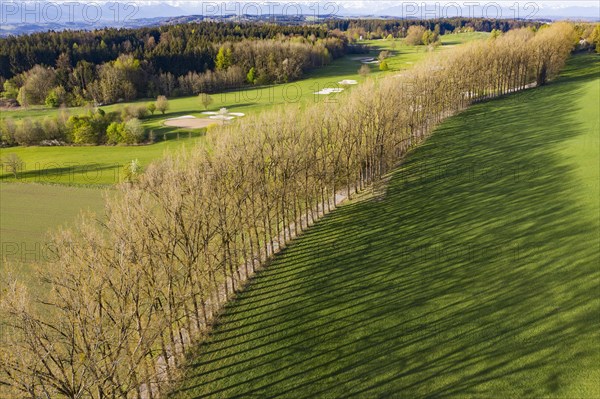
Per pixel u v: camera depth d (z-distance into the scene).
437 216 50.06
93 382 24.23
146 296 31.91
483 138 76.25
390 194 58.94
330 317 36.16
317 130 57.28
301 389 29.58
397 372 29.67
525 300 34.25
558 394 25.89
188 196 37.59
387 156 67.31
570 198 48.44
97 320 25.44
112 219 32.94
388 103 66.38
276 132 50.50
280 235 52.16
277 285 41.62
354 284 40.09
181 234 36.22
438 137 81.12
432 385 28.17
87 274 26.86
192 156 45.25
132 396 30.12
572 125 74.81
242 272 44.66
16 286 27.56
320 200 60.78
